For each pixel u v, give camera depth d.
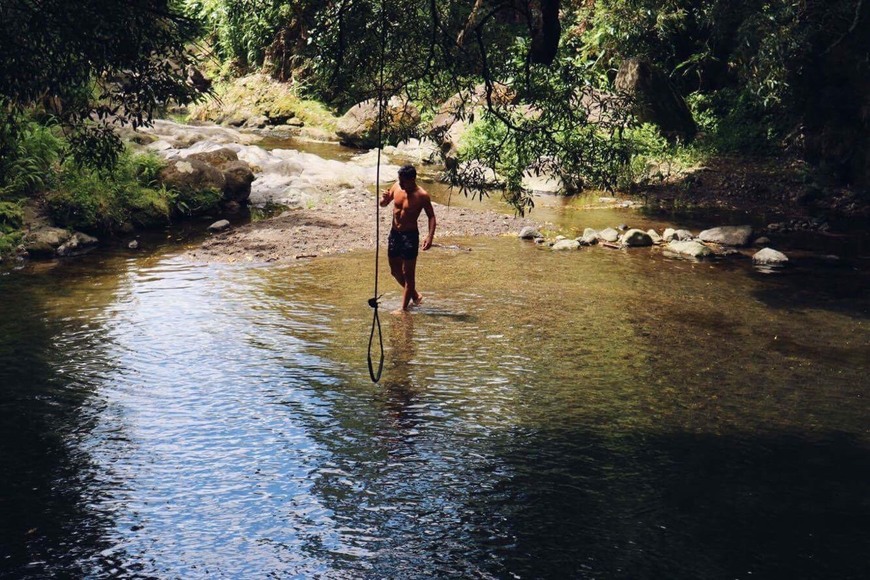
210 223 17.12
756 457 7.69
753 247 15.91
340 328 10.87
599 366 9.78
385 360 9.82
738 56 24.39
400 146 26.30
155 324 10.94
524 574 6.00
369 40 8.06
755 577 5.98
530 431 8.14
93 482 7.13
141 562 6.08
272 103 31.42
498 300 12.18
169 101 7.84
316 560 6.14
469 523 6.62
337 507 6.83
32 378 9.20
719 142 24.11
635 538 6.43
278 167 21.62
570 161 8.87
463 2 8.47
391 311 11.59
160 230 16.52
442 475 7.32
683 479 7.29
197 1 33.81
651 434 8.11
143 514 6.68
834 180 21.23
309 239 15.52
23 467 7.34
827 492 7.12
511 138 8.98
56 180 16.20
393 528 6.55
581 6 28.09
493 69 8.38
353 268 13.72
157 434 7.98
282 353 9.99
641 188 21.31
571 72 8.62
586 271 13.88
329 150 26.41
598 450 7.78
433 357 9.94
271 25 32.03
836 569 6.09
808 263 14.73
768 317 11.69
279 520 6.64
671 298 12.48
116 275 13.24
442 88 8.48
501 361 9.86
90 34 7.09
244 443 7.84
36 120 17.22
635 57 24.36
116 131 20.19
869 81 20.67
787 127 23.81
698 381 9.40
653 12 25.52
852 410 8.72
